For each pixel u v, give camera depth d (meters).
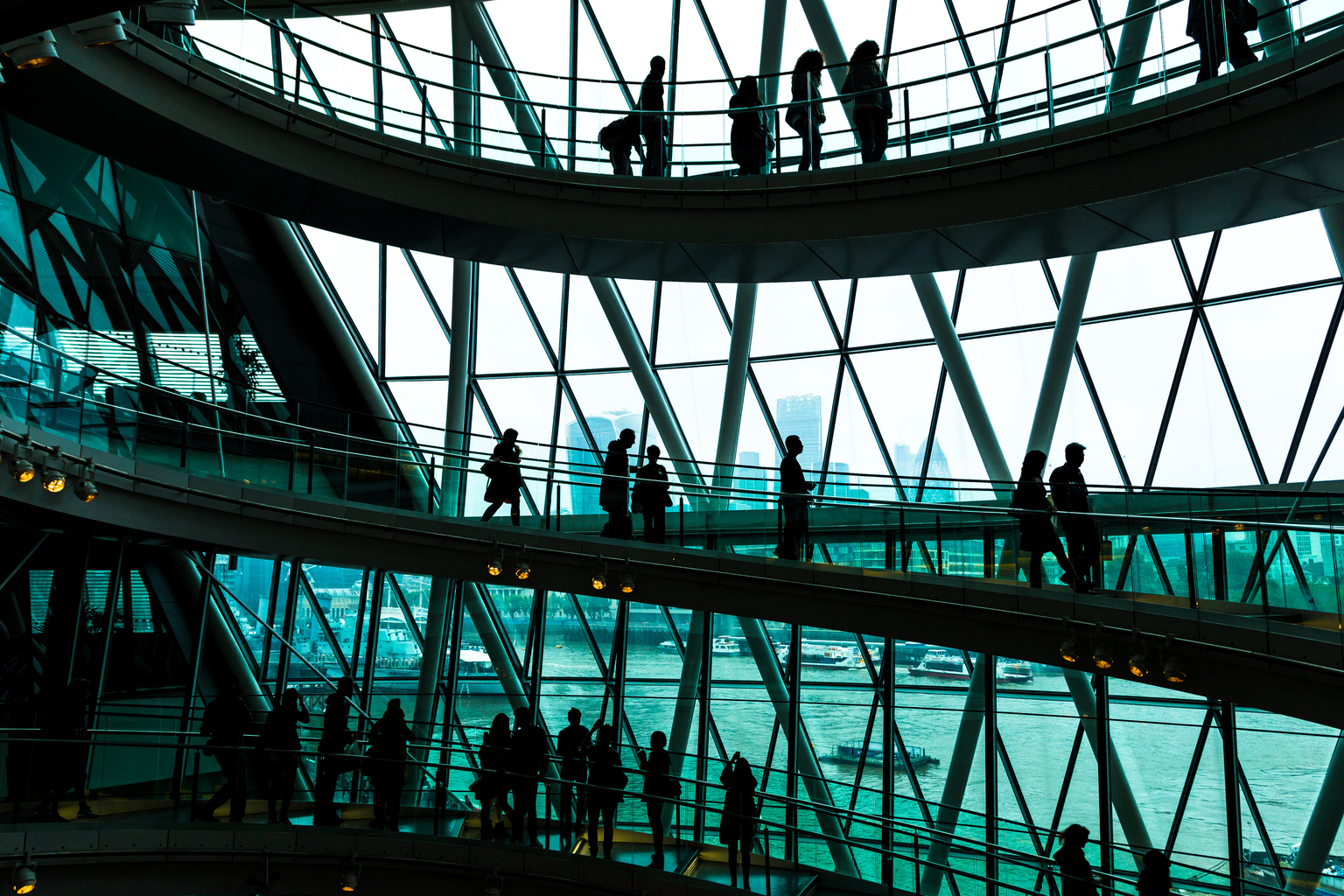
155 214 27.62
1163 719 23.67
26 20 4.05
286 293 31.31
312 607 27.84
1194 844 22.97
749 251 20.20
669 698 28.70
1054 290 27.92
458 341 28.12
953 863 18.38
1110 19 25.53
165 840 16.58
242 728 17.66
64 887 15.80
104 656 21.03
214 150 18.23
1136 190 16.62
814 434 31.61
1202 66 15.88
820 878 17.61
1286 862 21.88
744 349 26.50
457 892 18.08
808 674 27.12
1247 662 12.88
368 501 19.03
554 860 17.94
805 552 16.98
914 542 16.03
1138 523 14.01
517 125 20.67
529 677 29.50
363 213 20.31
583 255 21.30
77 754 16.23
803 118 19.58
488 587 29.97
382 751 18.53
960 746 24.28
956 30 28.00
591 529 18.47
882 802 25.64
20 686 19.50
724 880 17.72
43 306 23.14
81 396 16.17
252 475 18.41
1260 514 15.74
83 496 15.00
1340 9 14.28
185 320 27.36
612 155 20.55
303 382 31.09
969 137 18.33
